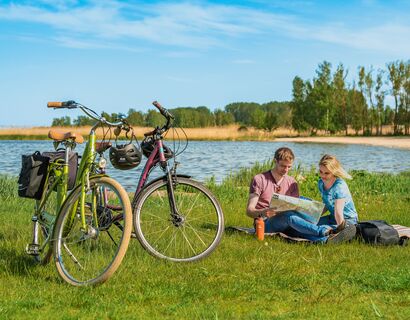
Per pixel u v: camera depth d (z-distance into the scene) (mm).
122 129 4699
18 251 5453
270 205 6328
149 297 3973
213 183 11992
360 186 12375
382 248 5891
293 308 3789
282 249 5781
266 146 43594
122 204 4250
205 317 3537
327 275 4621
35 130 60469
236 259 5250
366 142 50531
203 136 60000
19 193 4855
